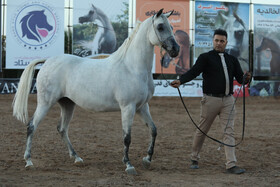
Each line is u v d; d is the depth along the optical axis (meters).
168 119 13.29
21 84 5.77
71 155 5.89
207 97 5.42
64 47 18.69
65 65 5.68
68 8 18.67
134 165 5.84
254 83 20.19
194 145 5.62
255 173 5.34
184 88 19.03
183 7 19.53
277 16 20.56
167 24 5.16
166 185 4.55
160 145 7.82
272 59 20.56
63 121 6.00
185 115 14.70
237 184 4.67
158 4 19.36
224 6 19.97
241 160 6.37
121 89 5.18
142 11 19.23
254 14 20.31
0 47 18.02
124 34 19.16
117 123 11.87
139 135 9.27
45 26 18.39
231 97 5.46
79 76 5.51
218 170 5.53
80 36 18.77
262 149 7.45
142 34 5.25
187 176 5.10
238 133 9.85
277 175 5.19
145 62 5.27
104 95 5.31
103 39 18.97
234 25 20.12
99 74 5.39
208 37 19.94
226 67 5.38
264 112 15.95
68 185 4.46
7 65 18.09
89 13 18.80
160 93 18.81
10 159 6.15
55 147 7.40
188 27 19.58
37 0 18.23
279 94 20.39
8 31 18.00
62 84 5.66
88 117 13.35
